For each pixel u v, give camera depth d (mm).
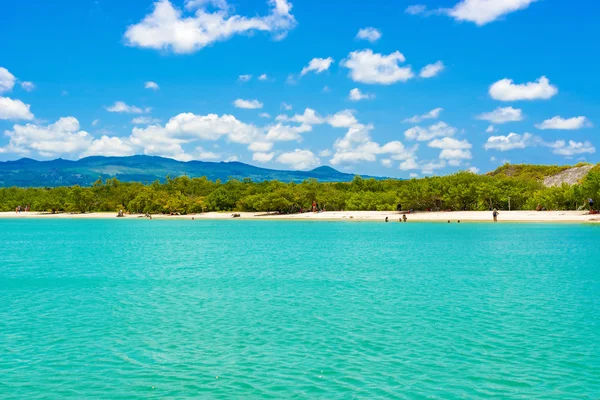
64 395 15930
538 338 21172
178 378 17188
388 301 29062
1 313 27203
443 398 15352
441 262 46625
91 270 44688
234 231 98875
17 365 18703
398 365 18125
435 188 124188
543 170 185750
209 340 21578
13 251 63406
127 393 15992
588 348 19781
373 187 172375
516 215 104812
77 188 187125
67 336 22453
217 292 32844
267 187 169000
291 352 19750
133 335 22531
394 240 71375
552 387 16109
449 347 20109
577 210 106625
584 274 38188
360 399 15320
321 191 154625
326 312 26453
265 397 15539
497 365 18031
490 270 41031
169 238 83938
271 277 39031
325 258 51406
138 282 37500
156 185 197000
